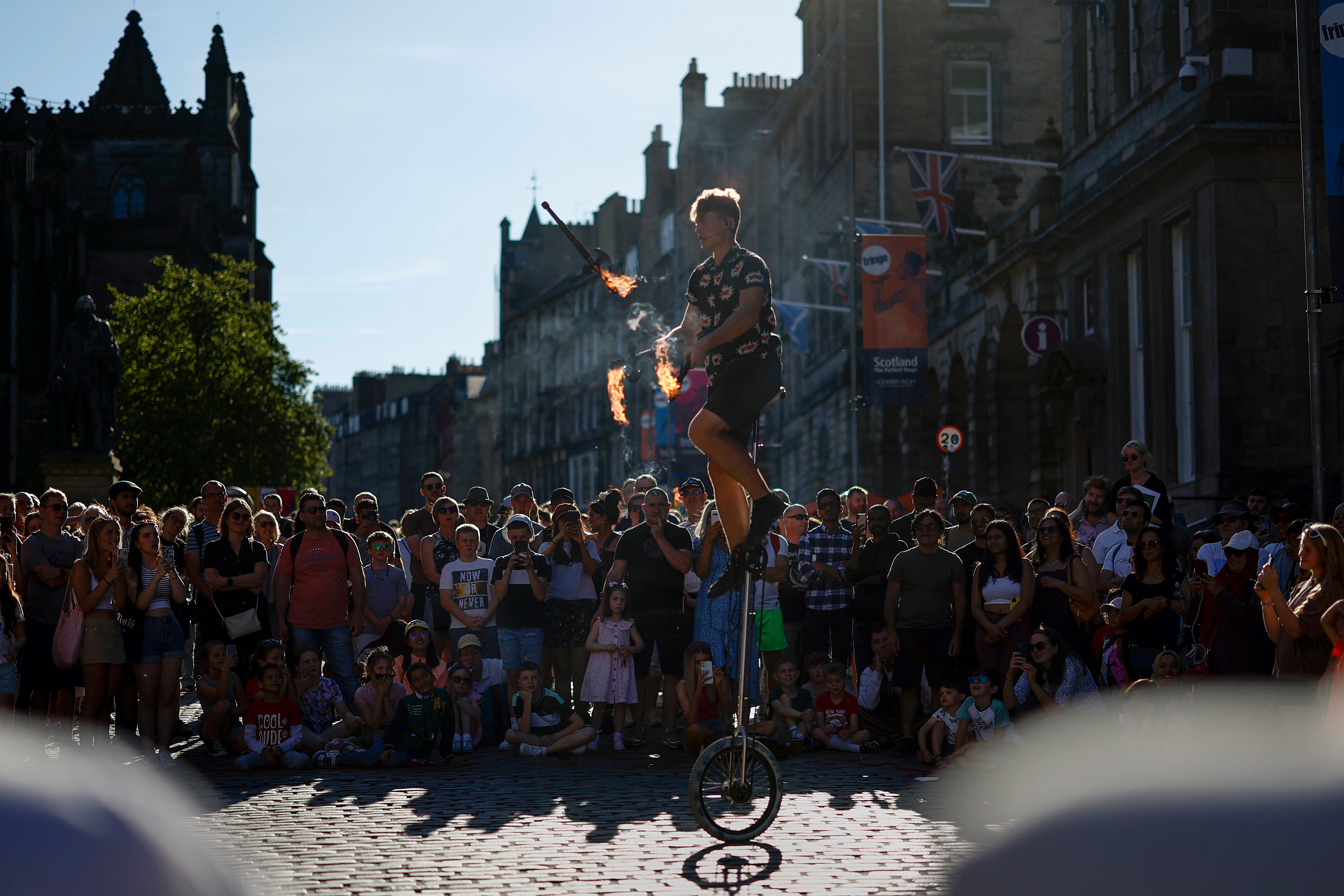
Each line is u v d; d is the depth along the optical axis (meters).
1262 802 1.23
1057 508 13.03
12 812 1.25
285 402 51.03
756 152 59.41
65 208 62.62
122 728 11.98
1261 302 21.25
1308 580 9.24
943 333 36.88
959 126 44.00
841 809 8.48
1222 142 21.22
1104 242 26.03
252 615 12.35
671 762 11.14
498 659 12.78
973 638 11.65
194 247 68.00
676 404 50.28
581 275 86.69
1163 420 23.50
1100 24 27.08
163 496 49.50
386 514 144.38
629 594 12.25
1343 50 14.04
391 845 7.28
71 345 27.70
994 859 1.30
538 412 98.00
